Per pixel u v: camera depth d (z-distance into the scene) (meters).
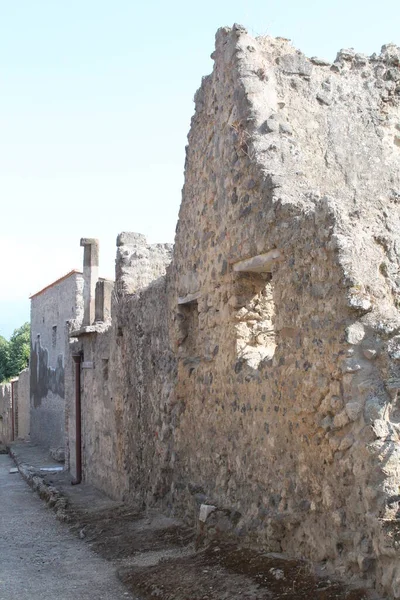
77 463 14.95
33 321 28.41
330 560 5.32
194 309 8.80
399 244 5.57
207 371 8.05
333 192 7.62
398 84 8.31
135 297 10.96
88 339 14.50
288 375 6.08
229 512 7.07
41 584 7.04
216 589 5.64
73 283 22.44
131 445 10.95
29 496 14.63
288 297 6.16
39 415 27.02
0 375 45.03
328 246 5.53
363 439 5.00
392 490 4.72
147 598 6.14
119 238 11.95
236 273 7.36
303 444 5.83
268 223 6.57
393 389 4.96
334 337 5.42
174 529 8.27
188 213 8.80
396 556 4.53
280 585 5.35
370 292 5.35
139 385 10.55
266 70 7.59
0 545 9.17
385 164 7.99
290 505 6.00
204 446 8.03
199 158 8.49
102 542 8.62
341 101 7.98
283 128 7.14
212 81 8.20
